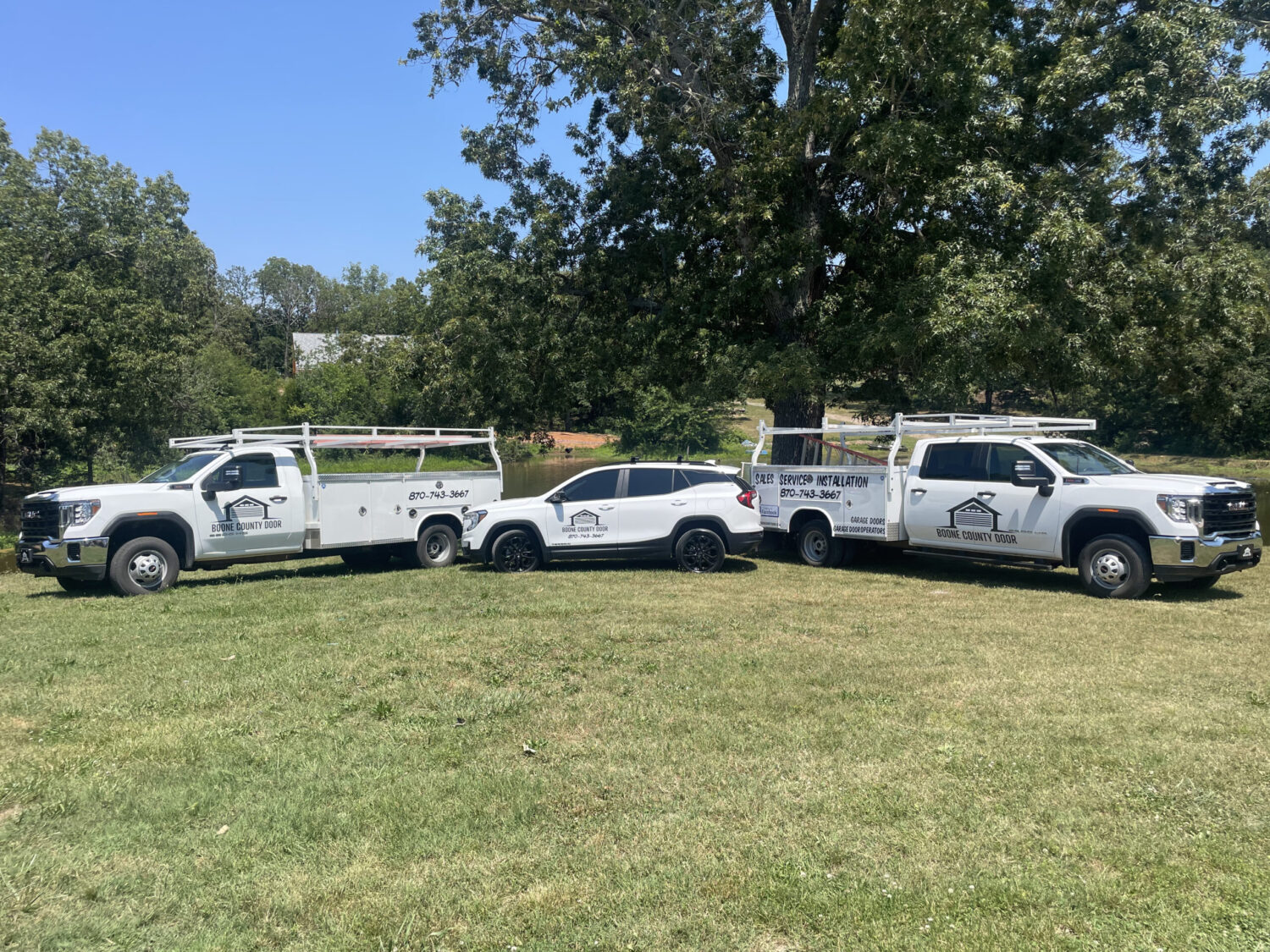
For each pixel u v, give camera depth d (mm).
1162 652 7516
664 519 12898
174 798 4660
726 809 4441
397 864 3943
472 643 8102
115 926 3459
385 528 13742
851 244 17438
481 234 19250
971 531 11836
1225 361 19016
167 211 35906
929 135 14938
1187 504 9969
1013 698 6164
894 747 5234
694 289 18875
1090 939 3252
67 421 27078
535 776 4902
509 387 19328
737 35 18625
